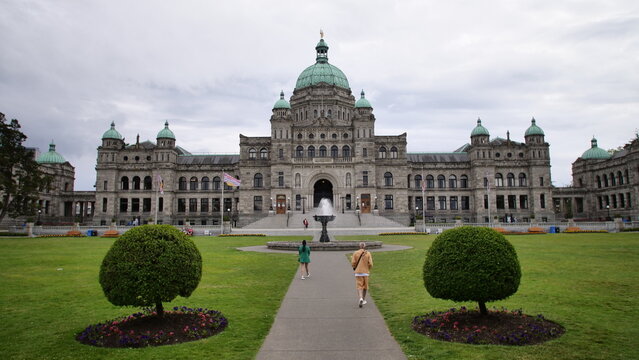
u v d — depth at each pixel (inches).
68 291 816.3
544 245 1637.6
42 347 500.7
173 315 600.7
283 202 3624.5
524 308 652.1
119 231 2667.3
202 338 529.0
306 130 3801.7
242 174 3796.8
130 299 519.2
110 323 571.8
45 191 4010.8
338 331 559.8
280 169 3656.5
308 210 3634.4
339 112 4109.3
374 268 1079.0
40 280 932.0
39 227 2760.8
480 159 3976.4
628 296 730.8
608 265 1071.0
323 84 4101.9
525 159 4033.0
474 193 4001.0
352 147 3772.1
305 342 516.7
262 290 818.8
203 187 4089.6
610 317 601.6
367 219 3287.4
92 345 506.6
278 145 3683.6
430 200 4097.0
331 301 728.3
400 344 505.0
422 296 752.3
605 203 4015.8
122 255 526.3
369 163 3659.0
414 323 578.2
